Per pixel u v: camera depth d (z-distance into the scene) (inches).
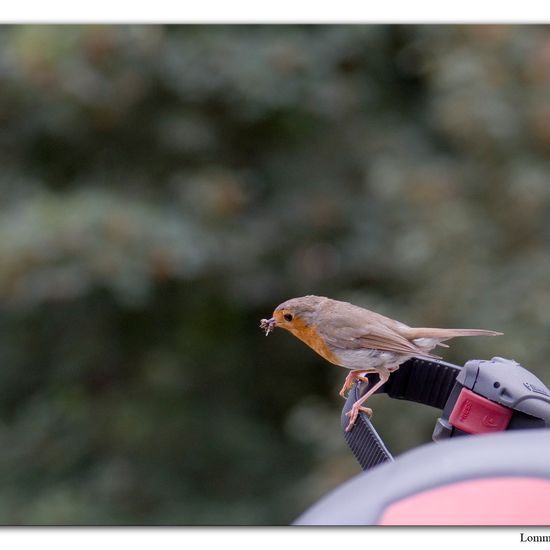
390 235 545.6
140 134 544.7
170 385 565.6
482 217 439.8
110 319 568.4
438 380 231.9
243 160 570.9
